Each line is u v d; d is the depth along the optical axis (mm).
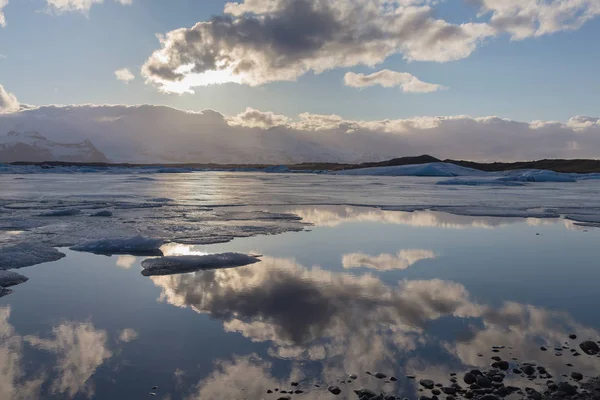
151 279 7227
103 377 3861
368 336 4777
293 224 14062
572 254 9469
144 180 58812
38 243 9820
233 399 3457
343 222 14867
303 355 4285
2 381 3779
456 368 3949
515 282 7070
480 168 109812
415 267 8148
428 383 3635
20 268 7973
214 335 4840
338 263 8461
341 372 3908
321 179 70938
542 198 27109
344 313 5543
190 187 40281
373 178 76625
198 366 4062
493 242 10961
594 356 4164
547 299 6137
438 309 5691
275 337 4770
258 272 7711
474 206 21094
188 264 8047
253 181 58656
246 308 5773
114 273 7645
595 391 3443
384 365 4039
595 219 15688
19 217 15242
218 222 14367
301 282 7035
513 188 41812
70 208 17719
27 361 4188
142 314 5547
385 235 12016
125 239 9906
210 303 5980
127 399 3469
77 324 5195
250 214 16766
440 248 10109
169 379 3812
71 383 3748
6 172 93688
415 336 4754
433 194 31016
